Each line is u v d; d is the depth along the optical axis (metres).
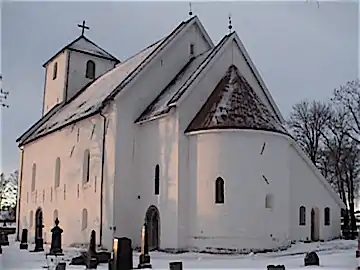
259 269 19.62
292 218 32.41
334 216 35.09
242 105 29.17
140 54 38.62
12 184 90.19
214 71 31.41
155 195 29.97
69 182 36.50
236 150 27.95
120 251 19.61
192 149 28.89
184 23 35.69
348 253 26.77
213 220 27.52
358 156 52.31
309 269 19.39
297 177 33.25
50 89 47.94
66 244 35.59
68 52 45.44
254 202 27.61
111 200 30.61
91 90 41.12
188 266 20.92
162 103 31.11
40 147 43.12
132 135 31.67
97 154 32.94
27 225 43.78
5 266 22.36
